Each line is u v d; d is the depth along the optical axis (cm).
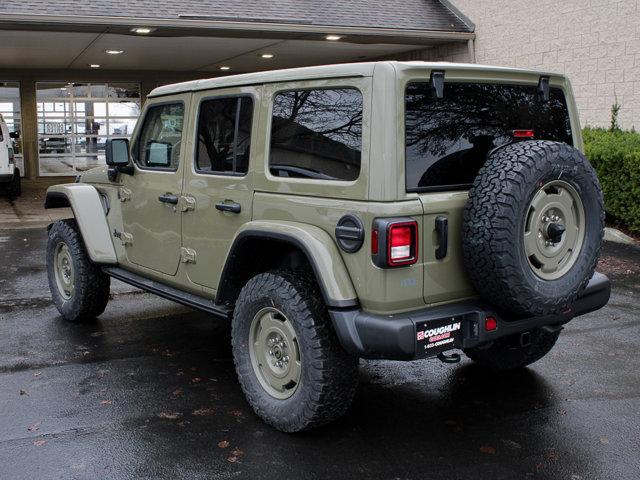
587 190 363
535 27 1334
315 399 363
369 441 380
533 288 344
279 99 394
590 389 454
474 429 395
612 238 968
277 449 370
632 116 1155
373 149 338
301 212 374
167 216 481
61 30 1211
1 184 1530
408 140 343
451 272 357
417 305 351
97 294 585
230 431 392
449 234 354
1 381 465
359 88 347
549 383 465
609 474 343
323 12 1411
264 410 392
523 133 396
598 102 1216
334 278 347
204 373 483
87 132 2083
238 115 421
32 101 1975
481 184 339
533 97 406
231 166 425
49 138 2045
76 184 591
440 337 347
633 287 727
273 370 393
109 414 414
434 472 346
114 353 525
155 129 499
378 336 337
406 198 338
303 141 376
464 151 368
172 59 1775
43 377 473
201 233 448
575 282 363
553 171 343
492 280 339
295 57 1769
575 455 363
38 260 870
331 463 355
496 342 411
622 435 385
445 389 456
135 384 461
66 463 354
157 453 365
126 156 508
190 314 632
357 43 1501
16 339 557
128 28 1220
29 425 397
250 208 407
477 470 348
